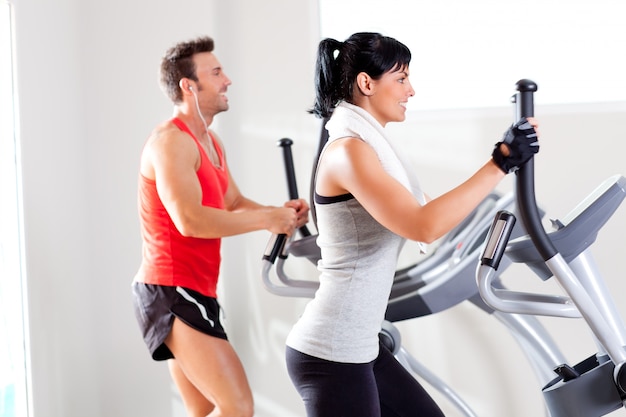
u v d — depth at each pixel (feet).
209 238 8.49
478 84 11.66
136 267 12.00
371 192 5.45
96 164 12.00
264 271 8.43
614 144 11.06
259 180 11.81
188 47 8.91
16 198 9.91
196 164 8.50
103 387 12.04
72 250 11.30
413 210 5.32
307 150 11.73
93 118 12.00
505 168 5.43
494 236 6.07
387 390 6.40
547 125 11.17
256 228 8.29
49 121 10.74
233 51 11.85
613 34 11.35
